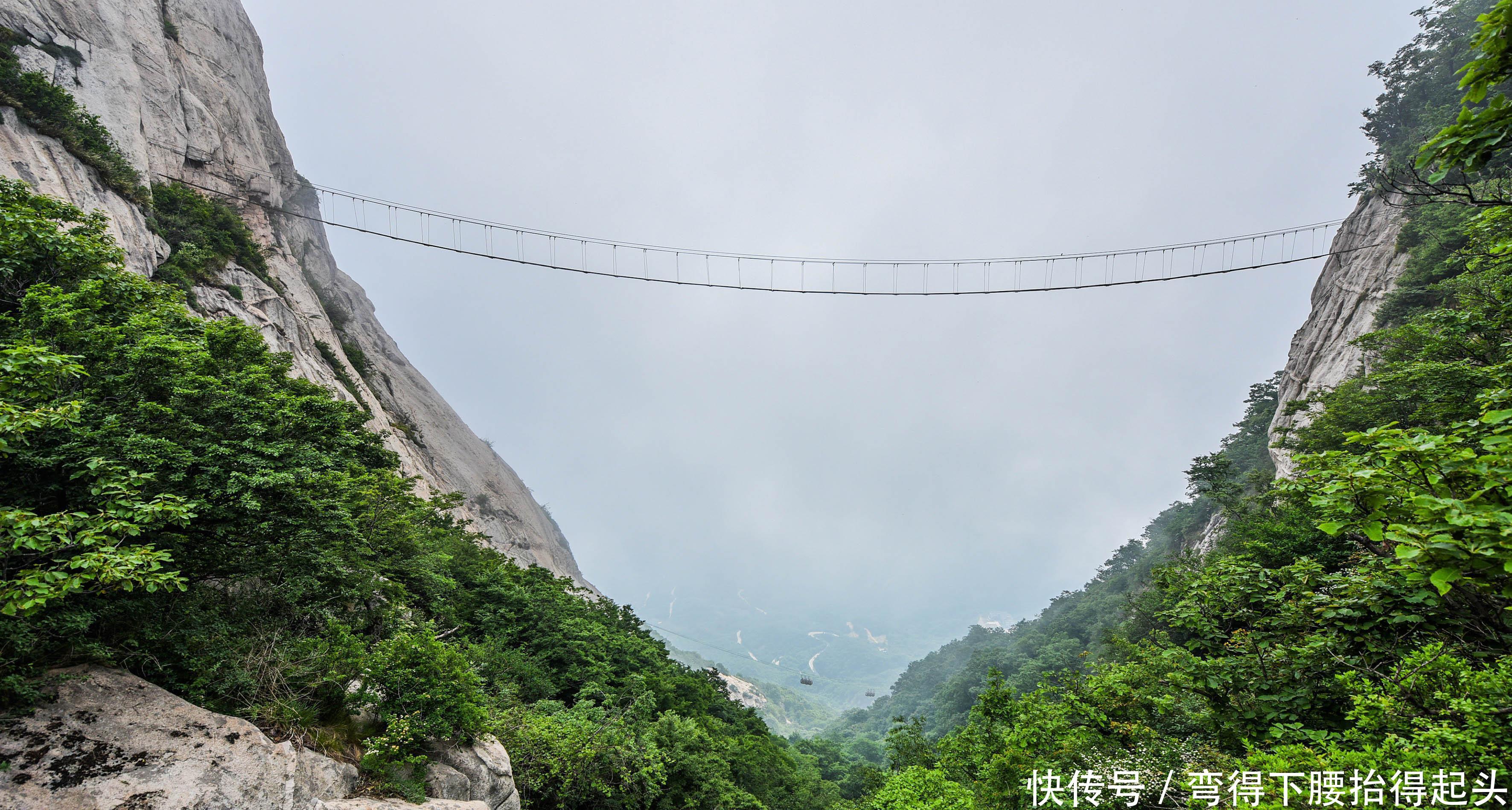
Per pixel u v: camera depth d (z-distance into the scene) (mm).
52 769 7598
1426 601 8039
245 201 49750
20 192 13758
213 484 10195
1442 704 7973
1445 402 17438
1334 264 54250
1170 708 13719
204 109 49500
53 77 34750
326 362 49406
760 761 36219
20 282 12195
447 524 40625
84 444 9023
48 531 7027
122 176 33094
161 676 9898
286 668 11531
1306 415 42938
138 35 44062
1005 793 14297
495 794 13617
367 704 12617
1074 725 15555
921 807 19516
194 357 11719
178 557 10273
